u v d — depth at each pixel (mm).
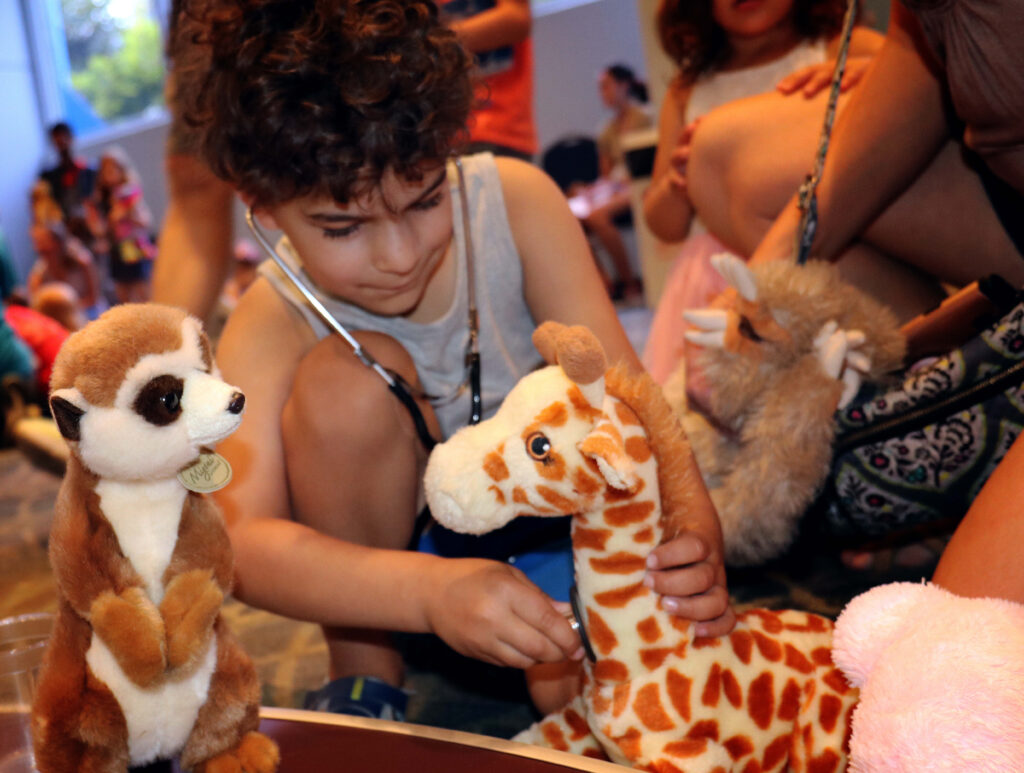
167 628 522
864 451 1019
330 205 786
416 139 775
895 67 1172
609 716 679
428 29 863
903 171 1190
